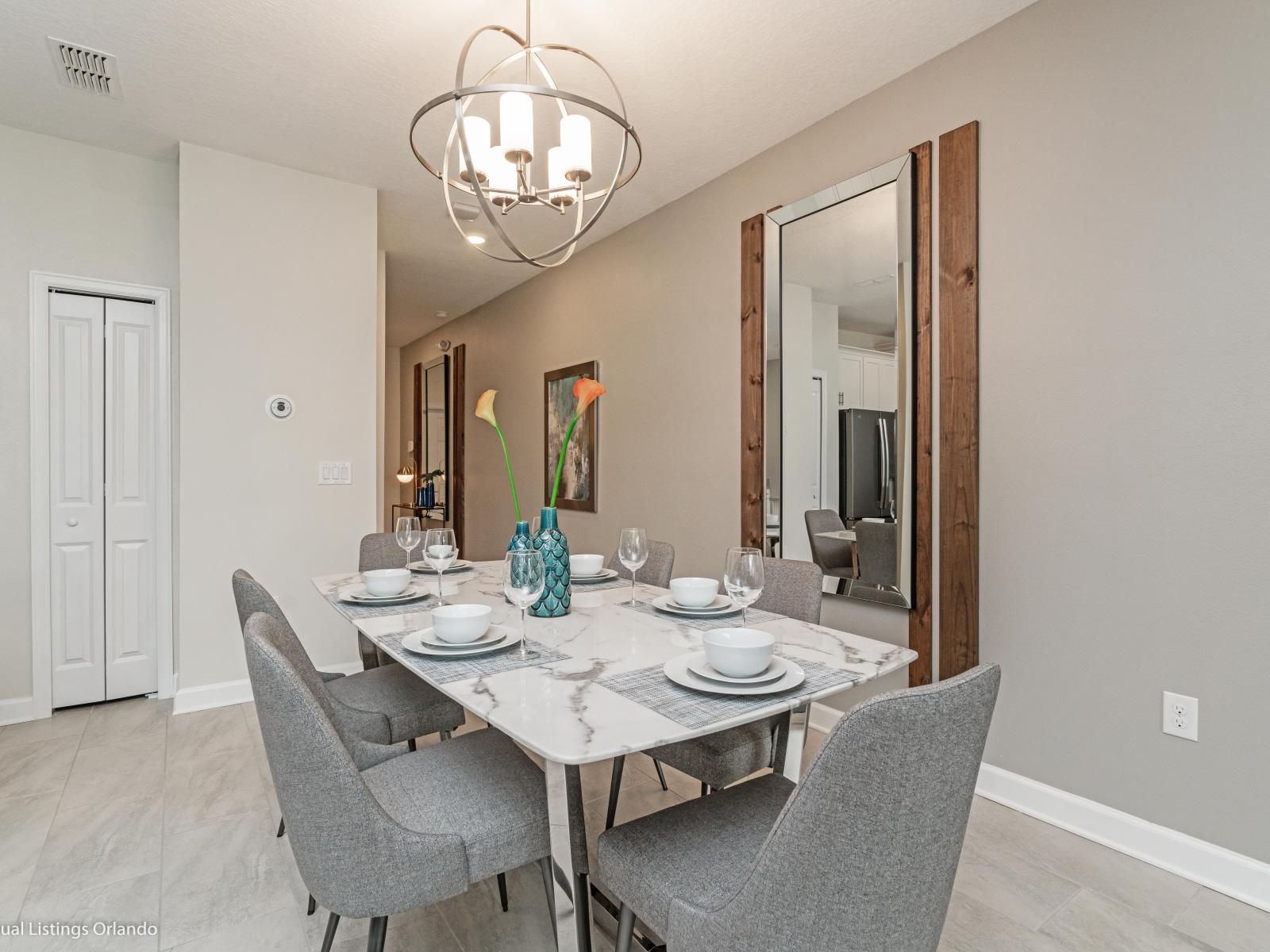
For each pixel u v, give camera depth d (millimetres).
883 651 1452
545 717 1059
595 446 4242
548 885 1283
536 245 4316
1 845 1929
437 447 6738
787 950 845
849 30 2236
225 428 3133
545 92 1543
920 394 2418
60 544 3059
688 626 1671
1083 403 1991
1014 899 1691
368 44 2314
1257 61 1670
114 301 3174
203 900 1684
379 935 1135
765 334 3035
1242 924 1598
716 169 3256
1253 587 1681
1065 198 2033
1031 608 2115
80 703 3102
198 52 2365
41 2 2098
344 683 2055
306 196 3318
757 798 1333
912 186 2432
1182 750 1801
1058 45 2051
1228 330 1715
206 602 3094
